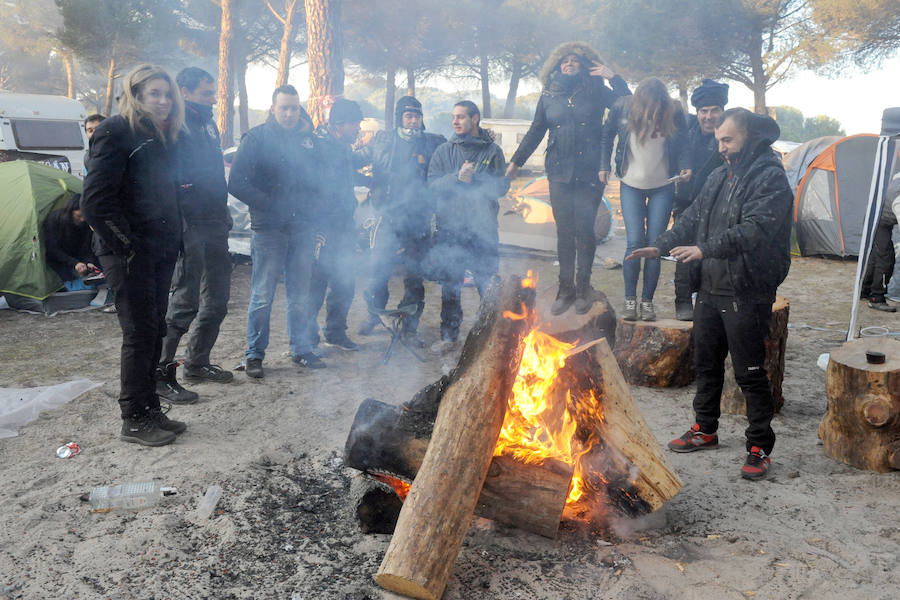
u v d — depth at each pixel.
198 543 3.00
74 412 4.55
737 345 3.67
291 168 5.17
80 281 7.63
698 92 5.75
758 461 3.75
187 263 4.69
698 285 3.88
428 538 2.64
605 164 5.40
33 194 7.34
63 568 2.79
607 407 3.17
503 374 2.92
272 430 4.31
